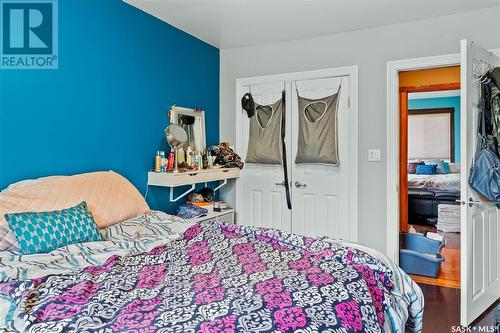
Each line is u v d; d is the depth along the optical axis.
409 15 2.81
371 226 3.12
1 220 1.57
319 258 1.50
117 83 2.55
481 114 2.38
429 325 2.29
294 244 1.74
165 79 3.03
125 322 0.95
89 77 2.33
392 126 3.02
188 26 3.09
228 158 3.52
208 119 3.68
